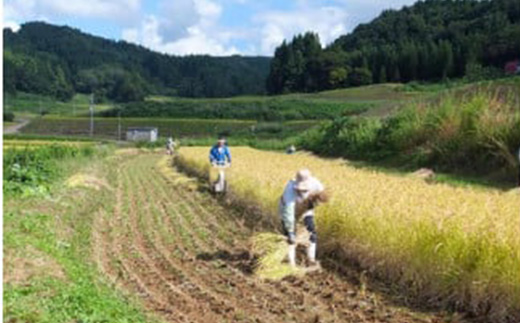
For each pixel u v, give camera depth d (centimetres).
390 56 15500
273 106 11362
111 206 1861
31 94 16325
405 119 3167
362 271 1030
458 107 2784
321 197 1045
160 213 1756
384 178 1585
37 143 5825
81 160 3272
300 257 1155
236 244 1314
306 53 17025
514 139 2252
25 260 903
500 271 787
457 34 16525
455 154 2495
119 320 704
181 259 1178
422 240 894
